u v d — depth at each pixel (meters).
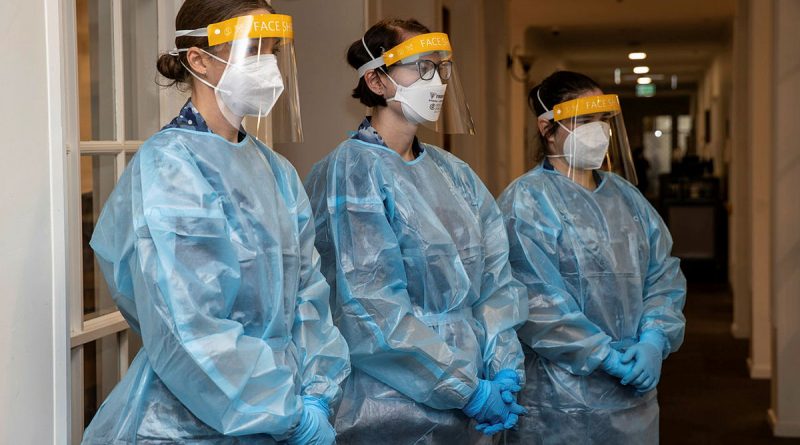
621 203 2.56
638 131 19.69
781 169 4.39
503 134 6.90
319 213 2.12
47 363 1.61
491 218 2.28
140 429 1.56
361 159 2.08
